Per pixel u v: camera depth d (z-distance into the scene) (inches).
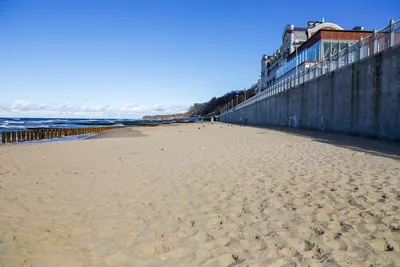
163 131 1211.2
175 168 318.0
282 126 1131.9
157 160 377.4
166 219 167.0
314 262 110.7
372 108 524.4
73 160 386.9
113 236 144.1
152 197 210.4
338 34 1199.6
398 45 449.4
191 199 203.5
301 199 190.7
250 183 239.9
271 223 153.9
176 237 142.8
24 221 162.4
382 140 488.7
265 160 348.8
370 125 531.2
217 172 289.4
